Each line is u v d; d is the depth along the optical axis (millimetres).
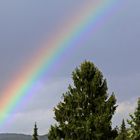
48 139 34344
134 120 45781
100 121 32969
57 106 34688
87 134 33094
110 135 33906
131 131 45156
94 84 34656
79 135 33281
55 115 34562
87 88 34719
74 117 34156
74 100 34406
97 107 34156
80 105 34312
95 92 34719
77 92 34844
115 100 34219
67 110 34250
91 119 33250
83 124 33562
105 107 33969
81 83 35000
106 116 33281
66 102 34625
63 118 34375
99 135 32812
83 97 34281
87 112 34125
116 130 34156
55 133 34000
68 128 33562
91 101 34438
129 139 43969
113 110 34188
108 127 33312
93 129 33312
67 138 33562
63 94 34906
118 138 33531
